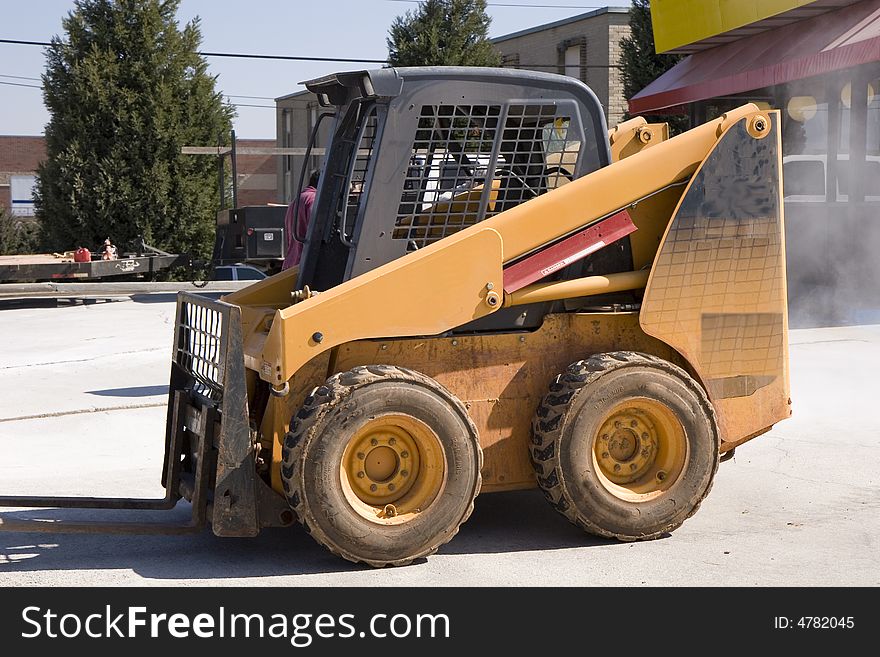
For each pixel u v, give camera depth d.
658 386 5.41
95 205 28.41
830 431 8.27
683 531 5.75
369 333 5.14
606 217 5.55
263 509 5.19
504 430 5.52
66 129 28.73
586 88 5.71
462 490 5.19
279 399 5.21
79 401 10.34
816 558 5.26
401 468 5.19
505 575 5.04
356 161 5.59
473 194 5.61
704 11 16.47
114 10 28.86
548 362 5.58
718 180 5.62
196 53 29.64
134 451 8.25
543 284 5.55
